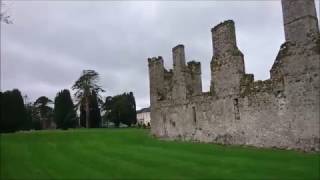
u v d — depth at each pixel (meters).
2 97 55.75
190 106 38.97
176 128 41.44
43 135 43.00
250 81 31.34
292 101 27.11
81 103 86.00
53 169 22.16
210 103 35.72
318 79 25.34
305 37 26.27
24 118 58.53
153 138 43.75
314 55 25.66
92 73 87.31
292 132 27.08
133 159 25.48
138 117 145.62
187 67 41.12
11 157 27.16
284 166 20.75
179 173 19.86
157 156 26.80
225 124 33.62
